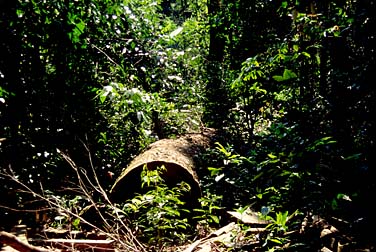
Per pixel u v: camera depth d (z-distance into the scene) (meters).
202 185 5.34
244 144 7.21
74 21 5.15
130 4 6.62
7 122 5.11
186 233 4.91
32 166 5.18
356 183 3.53
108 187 5.99
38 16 4.83
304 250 3.28
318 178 3.55
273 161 3.70
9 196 4.87
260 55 5.61
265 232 3.73
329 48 4.78
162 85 6.75
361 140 4.23
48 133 5.52
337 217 3.67
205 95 8.13
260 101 7.33
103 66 6.13
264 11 7.39
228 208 5.08
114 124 6.65
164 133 7.60
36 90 5.31
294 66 5.18
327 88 5.06
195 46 9.92
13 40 4.85
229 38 8.22
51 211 4.78
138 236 4.33
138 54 6.27
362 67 4.08
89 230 4.77
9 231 3.92
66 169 5.79
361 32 4.07
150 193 4.80
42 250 2.07
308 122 4.54
